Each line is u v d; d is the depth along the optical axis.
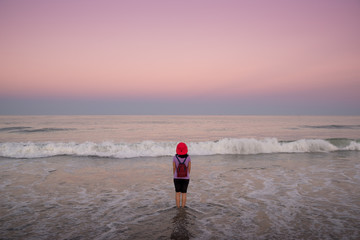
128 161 11.55
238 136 27.73
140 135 28.12
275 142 15.27
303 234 4.17
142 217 4.96
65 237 4.05
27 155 12.58
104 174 8.97
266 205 5.70
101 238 4.01
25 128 36.00
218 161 11.67
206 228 4.42
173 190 7.01
